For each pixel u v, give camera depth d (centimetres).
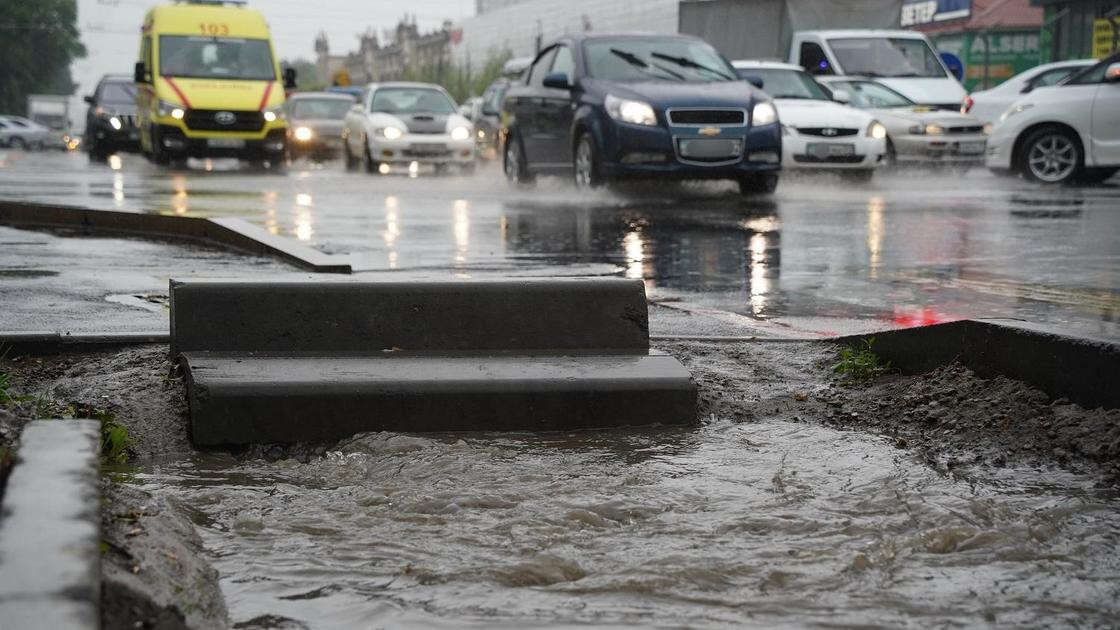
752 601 326
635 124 1880
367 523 399
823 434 541
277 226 1473
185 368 550
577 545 375
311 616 316
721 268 1108
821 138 2161
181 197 1922
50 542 271
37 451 353
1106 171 2231
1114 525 401
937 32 5066
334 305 584
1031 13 4809
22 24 11506
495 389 545
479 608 321
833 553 366
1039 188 2119
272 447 519
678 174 1888
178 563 334
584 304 610
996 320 581
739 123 1903
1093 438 490
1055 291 970
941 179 2411
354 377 538
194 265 1058
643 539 381
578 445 520
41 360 632
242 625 310
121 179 2509
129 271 1010
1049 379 536
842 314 862
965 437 524
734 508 418
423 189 2225
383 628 307
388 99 3045
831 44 2716
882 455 500
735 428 556
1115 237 1347
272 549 371
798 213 1648
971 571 353
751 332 757
